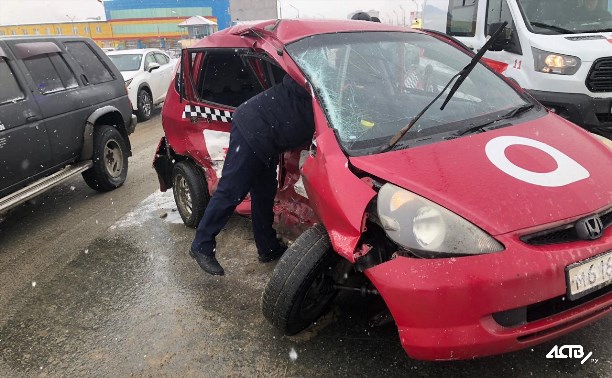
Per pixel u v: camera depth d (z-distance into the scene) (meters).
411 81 3.26
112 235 4.69
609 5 6.26
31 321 3.34
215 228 3.34
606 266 2.14
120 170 6.22
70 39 5.82
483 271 1.99
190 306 3.36
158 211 5.25
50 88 5.15
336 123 2.76
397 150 2.53
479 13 7.05
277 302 2.66
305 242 2.64
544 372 2.49
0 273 4.10
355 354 2.74
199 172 4.45
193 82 4.27
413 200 2.19
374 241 2.28
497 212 2.11
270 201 3.50
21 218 5.35
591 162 2.49
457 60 3.51
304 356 2.76
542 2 6.28
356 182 2.37
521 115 2.99
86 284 3.79
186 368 2.76
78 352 2.98
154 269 3.94
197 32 29.50
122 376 2.74
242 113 3.13
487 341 2.02
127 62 11.73
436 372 2.56
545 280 2.01
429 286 2.02
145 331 3.12
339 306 3.14
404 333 2.12
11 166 4.54
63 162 5.29
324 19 3.69
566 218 2.12
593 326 2.79
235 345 2.91
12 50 4.84
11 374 2.82
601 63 5.50
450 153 2.47
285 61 2.94
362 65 3.20
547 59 5.85
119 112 6.13
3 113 4.46
